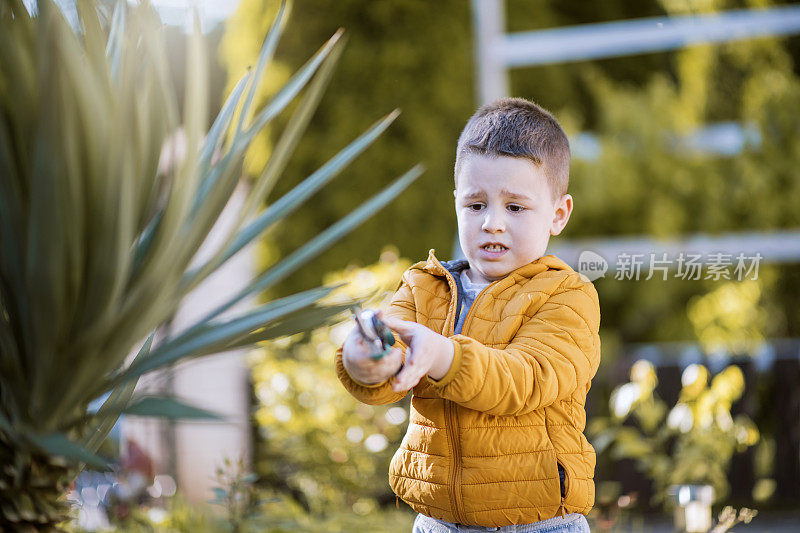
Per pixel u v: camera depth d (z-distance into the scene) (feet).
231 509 10.54
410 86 21.40
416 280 5.91
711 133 24.04
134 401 4.60
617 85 25.46
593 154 23.66
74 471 5.30
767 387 17.71
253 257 18.24
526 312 5.30
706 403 12.51
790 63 23.73
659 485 13.06
